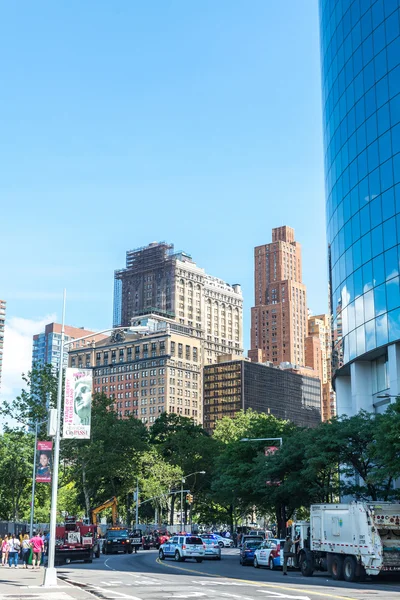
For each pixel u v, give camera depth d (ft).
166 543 191.52
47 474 139.74
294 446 184.03
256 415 461.37
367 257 192.44
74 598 76.13
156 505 396.16
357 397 198.08
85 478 298.97
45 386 260.21
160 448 406.00
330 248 227.40
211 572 131.03
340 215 213.66
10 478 255.70
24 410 258.78
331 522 117.70
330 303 227.40
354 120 205.98
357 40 208.74
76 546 165.58
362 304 194.18
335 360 220.23
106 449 301.22
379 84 193.77
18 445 248.32
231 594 79.87
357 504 109.60
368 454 144.87
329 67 232.53
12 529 231.50
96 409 311.06
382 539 106.01
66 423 101.81
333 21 229.66
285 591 84.02
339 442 154.61
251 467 219.41
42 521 353.31
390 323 178.19
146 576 117.29
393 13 191.21
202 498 404.77
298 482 178.70
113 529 246.88
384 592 83.97
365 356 194.29
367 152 196.54
